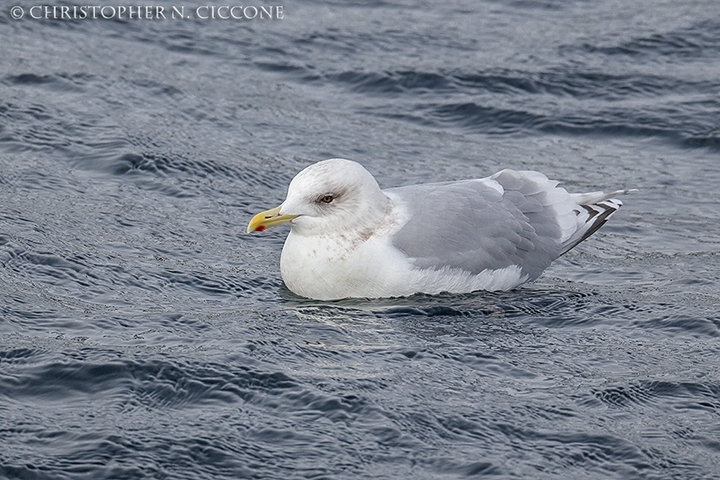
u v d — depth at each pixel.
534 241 13.68
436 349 11.45
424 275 13.04
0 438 9.30
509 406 10.22
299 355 11.10
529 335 11.96
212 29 22.06
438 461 9.31
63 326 11.51
